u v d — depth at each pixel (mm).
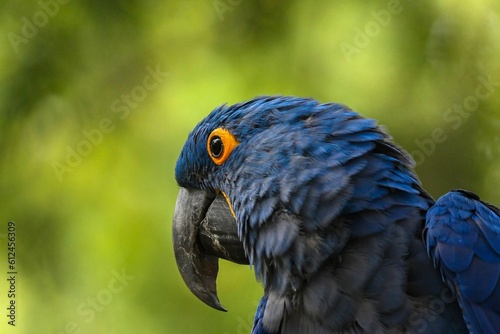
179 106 10961
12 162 11188
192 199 7422
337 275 6008
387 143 6414
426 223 6059
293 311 6246
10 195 11102
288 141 6402
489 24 11078
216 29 11359
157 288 10477
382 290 5848
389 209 6090
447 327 5816
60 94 11250
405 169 6418
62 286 10750
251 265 6688
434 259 5898
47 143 11195
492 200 11250
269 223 6359
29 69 11195
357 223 6039
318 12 11094
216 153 7000
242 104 7031
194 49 11297
